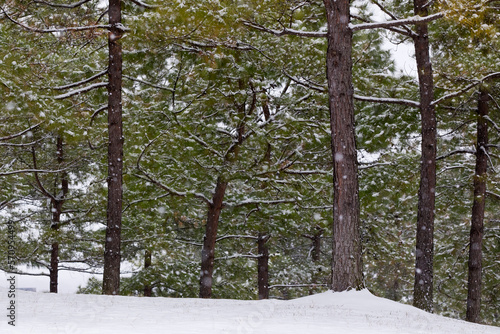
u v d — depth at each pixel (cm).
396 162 2048
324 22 1886
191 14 1395
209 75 1820
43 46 1642
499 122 2059
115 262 1587
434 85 1770
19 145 2027
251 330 775
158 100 2039
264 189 2067
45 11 1634
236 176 1911
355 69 1902
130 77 1964
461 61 1716
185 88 1995
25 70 1428
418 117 1961
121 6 1705
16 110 1405
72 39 1661
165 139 1838
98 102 1914
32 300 1187
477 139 2045
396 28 1728
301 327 838
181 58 1831
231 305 1227
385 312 1180
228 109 2047
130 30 1501
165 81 2044
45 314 926
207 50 1720
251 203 2114
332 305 1241
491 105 2005
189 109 1991
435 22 1817
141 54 1739
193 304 1227
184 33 1466
